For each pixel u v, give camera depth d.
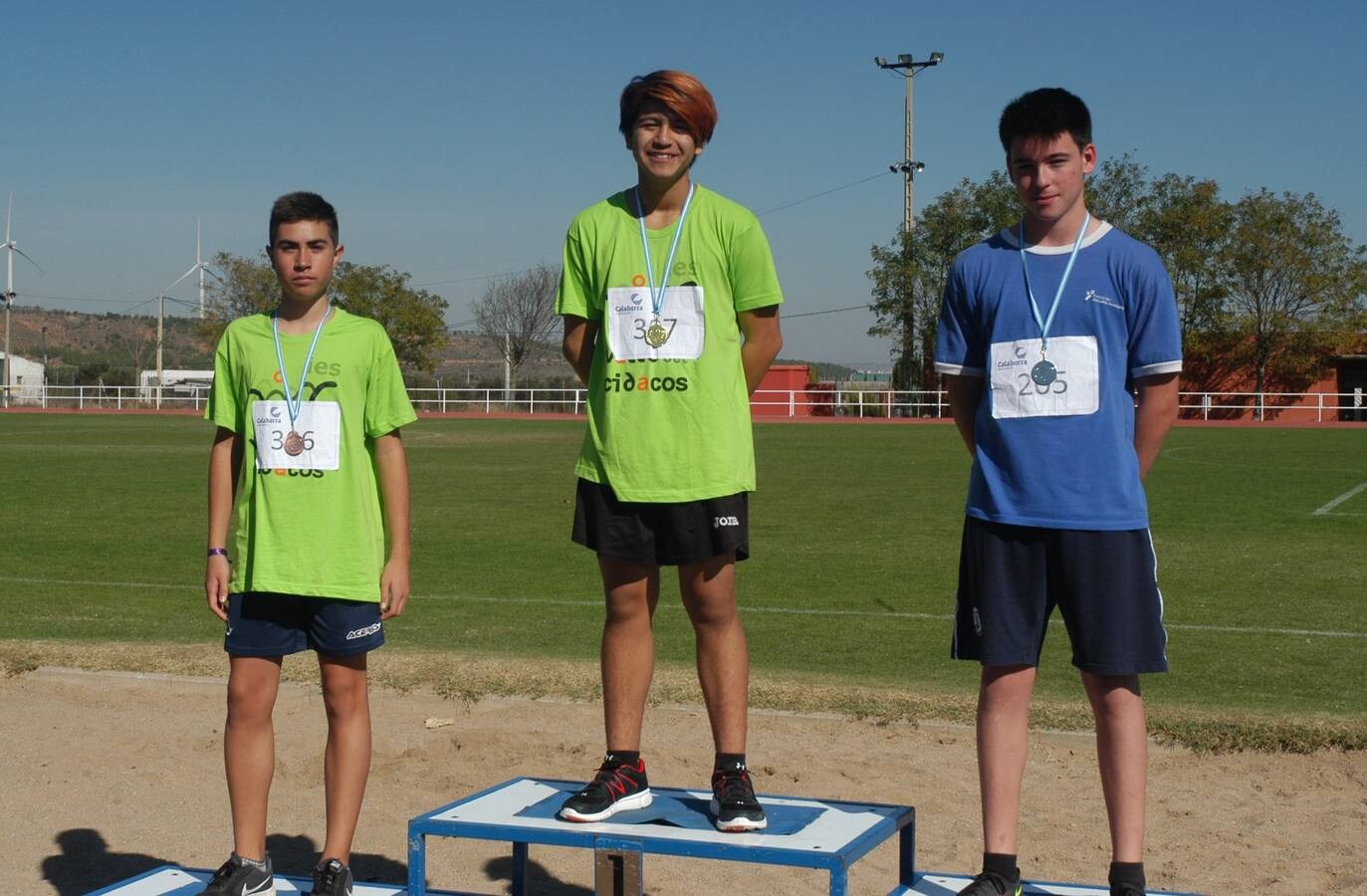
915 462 26.19
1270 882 4.80
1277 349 53.69
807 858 3.68
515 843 4.44
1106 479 3.96
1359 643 8.94
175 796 5.87
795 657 8.52
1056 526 3.96
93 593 11.12
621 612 4.42
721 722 4.33
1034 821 5.44
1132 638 3.94
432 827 4.05
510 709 7.11
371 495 4.46
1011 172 4.07
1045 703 6.98
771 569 12.52
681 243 4.26
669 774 6.04
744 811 3.96
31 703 7.30
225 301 71.00
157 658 8.01
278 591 4.29
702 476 4.24
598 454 4.33
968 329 4.20
